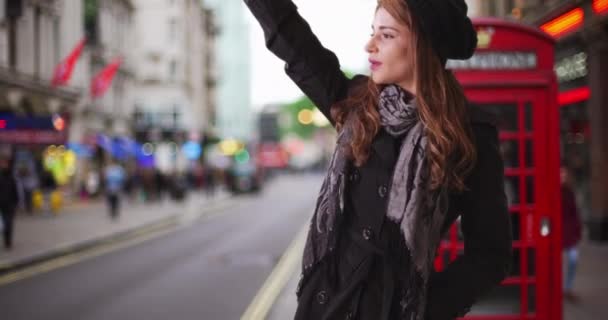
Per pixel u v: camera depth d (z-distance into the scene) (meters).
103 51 37.47
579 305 7.79
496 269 1.50
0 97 23.80
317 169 144.50
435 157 1.41
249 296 9.46
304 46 1.61
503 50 5.50
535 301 5.44
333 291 1.48
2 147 19.72
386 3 1.48
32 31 27.03
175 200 37.84
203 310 8.55
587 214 15.85
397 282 1.45
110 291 10.13
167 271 12.16
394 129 1.47
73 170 33.66
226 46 114.44
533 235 5.44
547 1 15.54
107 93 39.84
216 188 57.72
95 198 34.34
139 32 57.56
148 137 48.19
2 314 8.53
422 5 1.43
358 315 1.46
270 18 1.60
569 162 17.58
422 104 1.44
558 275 5.45
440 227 1.49
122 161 42.94
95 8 36.03
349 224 1.49
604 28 12.96
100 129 38.00
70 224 21.80
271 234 19.00
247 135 115.00
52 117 20.30
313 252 1.50
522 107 5.47
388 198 1.45
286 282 10.53
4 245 15.45
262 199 42.09
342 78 1.66
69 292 10.09
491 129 1.54
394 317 1.45
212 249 15.59
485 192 1.50
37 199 25.33
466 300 1.48
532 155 5.47
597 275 9.88
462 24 1.48
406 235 1.41
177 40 58.34
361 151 1.46
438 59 1.49
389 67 1.49
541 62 5.50
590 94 13.66
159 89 57.97
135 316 8.27
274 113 103.31
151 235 19.30
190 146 57.66
